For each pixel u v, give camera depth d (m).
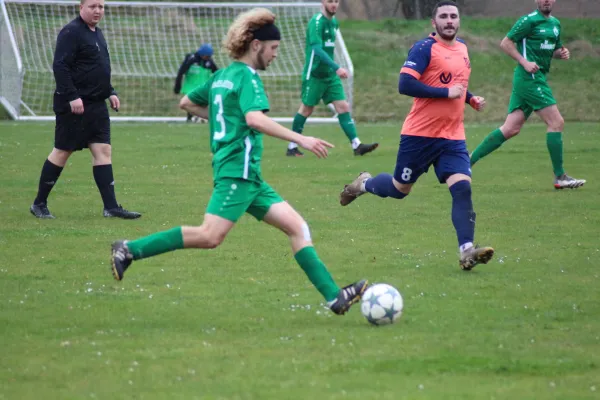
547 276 20.70
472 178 36.91
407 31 74.62
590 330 16.25
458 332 16.09
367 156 43.84
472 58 69.38
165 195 32.78
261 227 27.03
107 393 12.88
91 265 21.77
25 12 67.88
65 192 33.22
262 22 16.14
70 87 27.09
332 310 16.72
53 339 15.66
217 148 16.50
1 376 13.65
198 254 23.19
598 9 76.38
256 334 16.02
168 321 16.89
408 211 29.70
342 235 25.67
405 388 13.09
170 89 66.38
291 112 64.62
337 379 13.48
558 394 12.85
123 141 49.38
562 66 68.44
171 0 72.69
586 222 27.59
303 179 36.72
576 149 45.62
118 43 69.00
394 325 16.58
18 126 55.81
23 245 23.97
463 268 20.84
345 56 62.94
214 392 12.91
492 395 12.79
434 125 21.53
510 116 33.62
